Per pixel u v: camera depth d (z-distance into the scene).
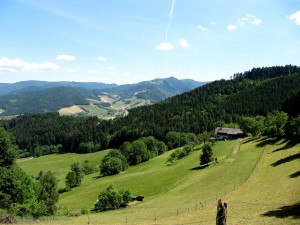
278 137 128.25
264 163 93.94
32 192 56.41
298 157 87.25
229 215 45.53
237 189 71.50
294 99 139.00
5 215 44.00
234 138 172.75
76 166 150.62
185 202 71.44
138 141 181.25
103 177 155.00
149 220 49.16
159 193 94.31
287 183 65.12
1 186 52.12
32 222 44.25
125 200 82.50
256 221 39.50
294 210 42.75
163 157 175.88
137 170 154.25
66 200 115.44
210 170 105.69
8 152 55.06
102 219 53.34
